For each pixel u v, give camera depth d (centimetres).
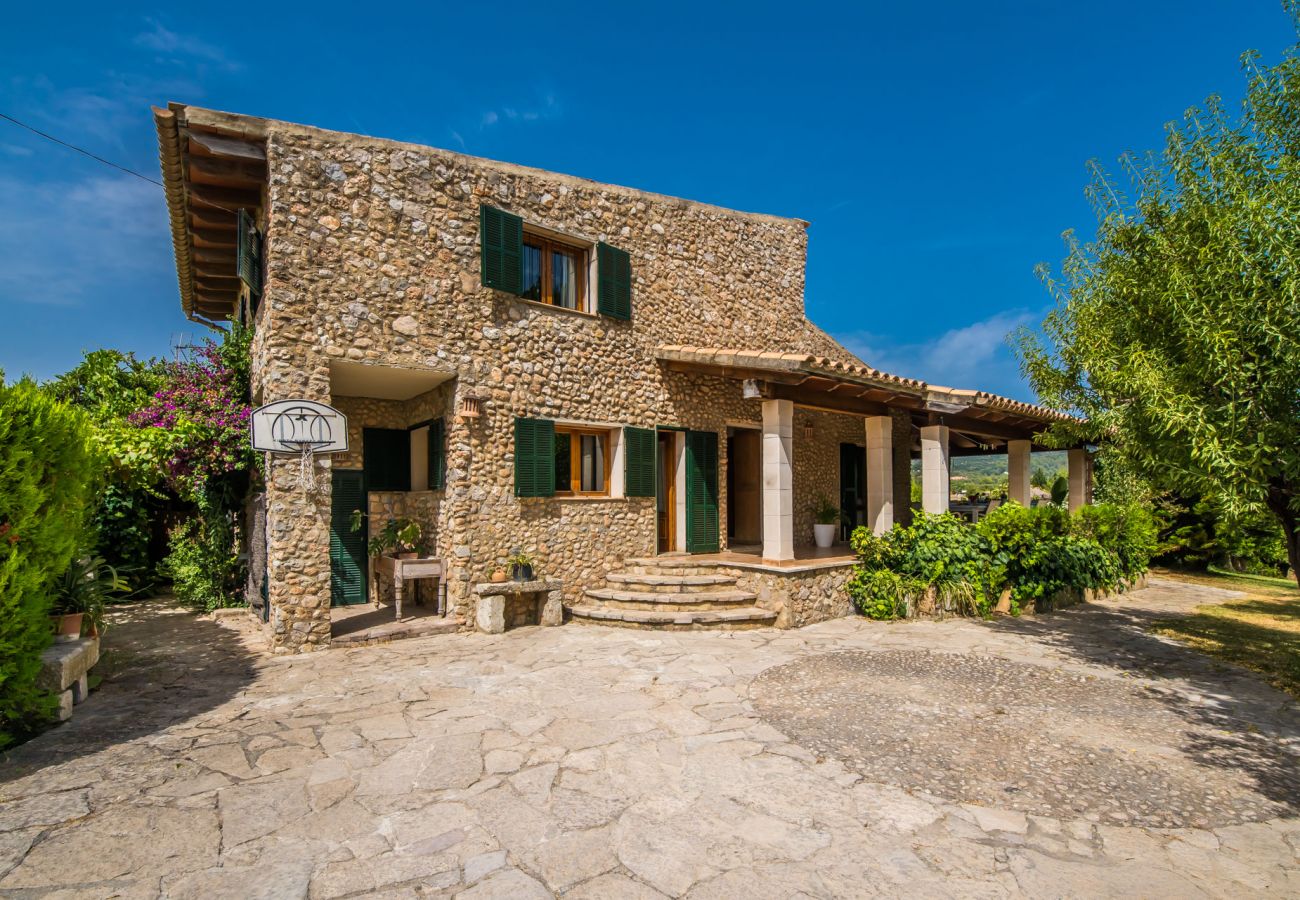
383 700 555
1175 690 591
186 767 420
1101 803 376
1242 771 420
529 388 898
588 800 377
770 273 1252
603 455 1009
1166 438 554
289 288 726
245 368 991
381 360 777
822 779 404
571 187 962
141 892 291
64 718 503
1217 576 1538
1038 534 989
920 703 547
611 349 991
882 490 1011
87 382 1471
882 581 920
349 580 976
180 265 1063
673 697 562
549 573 900
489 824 350
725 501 1123
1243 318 475
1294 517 555
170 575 1091
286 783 398
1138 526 1286
